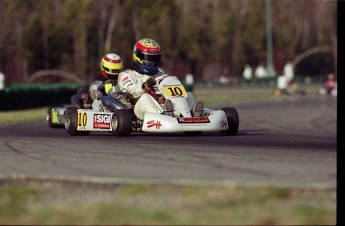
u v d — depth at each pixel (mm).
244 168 26750
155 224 19141
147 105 39938
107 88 43375
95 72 192500
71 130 42938
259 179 24297
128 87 41938
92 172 26469
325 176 24797
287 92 122438
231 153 31250
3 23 178250
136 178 24844
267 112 71000
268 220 19266
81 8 188375
